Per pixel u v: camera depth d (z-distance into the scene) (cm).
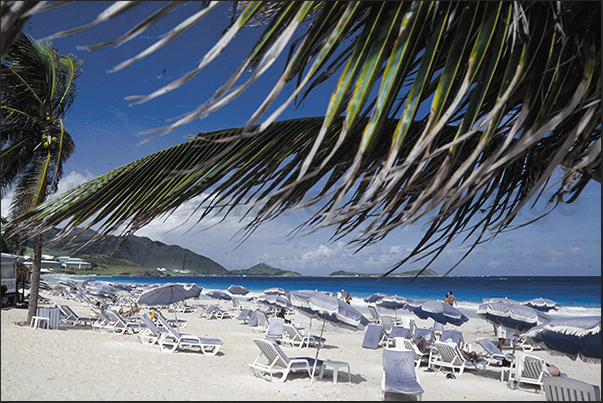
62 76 1187
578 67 110
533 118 111
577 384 628
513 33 104
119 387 798
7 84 1073
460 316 1491
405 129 92
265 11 142
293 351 1390
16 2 67
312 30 102
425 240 128
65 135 1145
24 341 1155
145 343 1330
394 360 888
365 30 100
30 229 109
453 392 913
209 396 780
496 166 90
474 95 99
